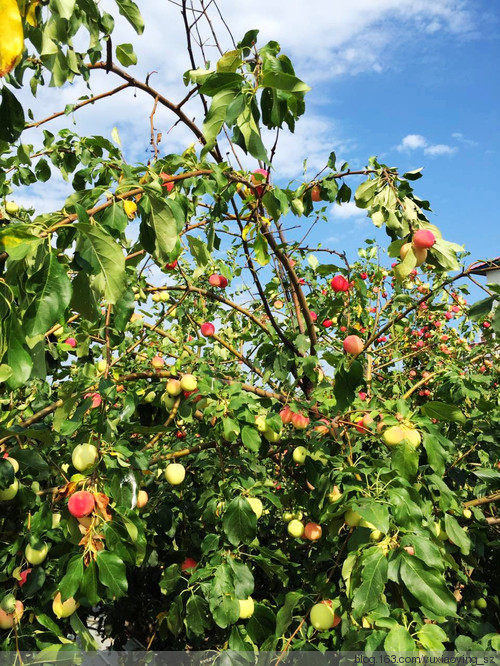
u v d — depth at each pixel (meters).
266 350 3.22
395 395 3.02
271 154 2.49
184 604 2.43
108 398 1.90
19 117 1.60
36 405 2.89
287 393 3.19
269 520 3.61
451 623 2.64
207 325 3.38
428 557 1.68
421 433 2.17
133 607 3.42
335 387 2.19
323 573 2.31
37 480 2.27
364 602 1.66
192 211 2.38
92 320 1.53
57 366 3.22
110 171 2.49
